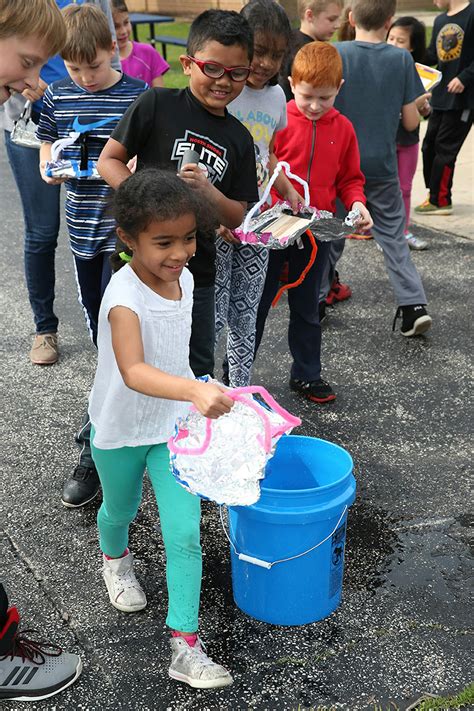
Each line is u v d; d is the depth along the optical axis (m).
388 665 2.53
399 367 4.64
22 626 2.70
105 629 2.69
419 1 24.58
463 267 6.17
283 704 2.39
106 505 2.62
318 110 3.77
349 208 4.02
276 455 2.84
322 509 2.49
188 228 2.19
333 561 2.64
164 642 2.64
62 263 6.33
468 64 6.82
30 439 3.87
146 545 3.11
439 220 7.23
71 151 3.44
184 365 2.49
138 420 2.43
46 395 4.30
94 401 2.50
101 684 2.48
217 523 3.24
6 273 6.11
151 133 2.94
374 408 4.18
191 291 2.46
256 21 3.36
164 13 23.45
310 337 4.17
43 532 3.20
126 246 2.39
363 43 4.75
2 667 2.39
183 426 2.28
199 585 2.45
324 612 2.72
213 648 2.60
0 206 7.84
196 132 2.94
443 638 2.64
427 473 3.60
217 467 2.20
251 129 3.60
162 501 2.44
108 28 3.37
